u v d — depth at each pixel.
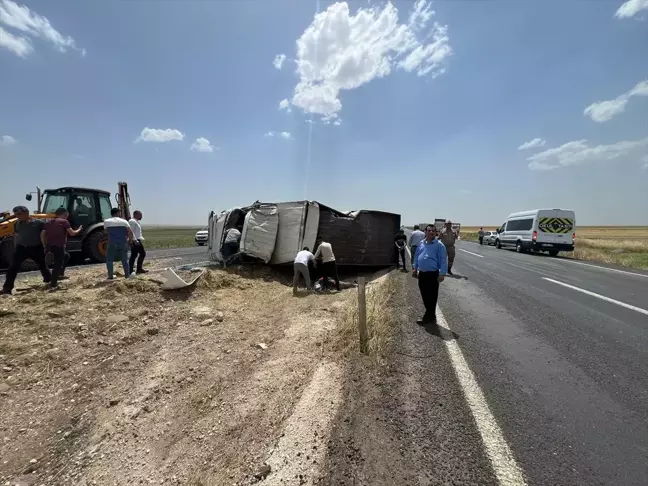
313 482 2.21
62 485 2.60
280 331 5.55
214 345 4.98
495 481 2.13
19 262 6.31
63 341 4.63
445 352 4.25
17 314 5.14
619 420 2.78
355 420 2.80
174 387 3.85
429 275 5.51
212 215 12.30
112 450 2.93
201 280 7.64
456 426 2.71
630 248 22.19
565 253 21.34
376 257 12.75
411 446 2.47
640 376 3.58
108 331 5.07
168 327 5.52
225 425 3.11
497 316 5.95
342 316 5.71
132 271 7.93
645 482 2.11
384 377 3.57
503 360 4.00
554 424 2.72
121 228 7.13
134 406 3.49
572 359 4.04
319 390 3.34
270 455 2.54
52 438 3.10
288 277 10.19
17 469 2.75
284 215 10.64
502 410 2.93
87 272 8.47
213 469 2.58
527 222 20.78
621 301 7.09
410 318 5.85
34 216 9.96
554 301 7.11
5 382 3.76
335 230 10.91
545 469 2.23
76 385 3.85
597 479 2.14
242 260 10.23
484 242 31.61
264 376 3.92
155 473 2.65
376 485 2.13
